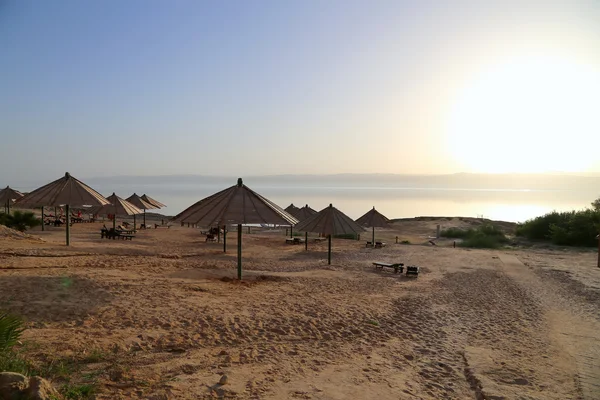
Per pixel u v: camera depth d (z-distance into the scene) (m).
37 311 7.00
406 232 42.00
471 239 32.69
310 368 5.79
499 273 17.61
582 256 24.86
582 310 11.61
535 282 15.84
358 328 8.19
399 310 10.09
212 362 5.61
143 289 9.30
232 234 32.06
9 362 4.30
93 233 24.77
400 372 5.99
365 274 15.62
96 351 5.47
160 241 23.23
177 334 6.64
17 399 3.33
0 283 8.38
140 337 6.28
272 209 11.81
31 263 11.59
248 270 14.66
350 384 5.30
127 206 25.64
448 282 14.91
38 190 16.30
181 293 9.36
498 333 8.70
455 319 9.66
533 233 34.12
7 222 22.89
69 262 12.42
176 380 4.83
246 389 4.75
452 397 5.21
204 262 15.92
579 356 7.35
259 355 6.12
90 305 7.66
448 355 7.00
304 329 7.75
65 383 4.38
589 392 5.59
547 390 5.57
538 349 7.68
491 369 6.27
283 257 19.80
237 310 8.48
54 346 5.48
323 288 12.02
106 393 4.27
